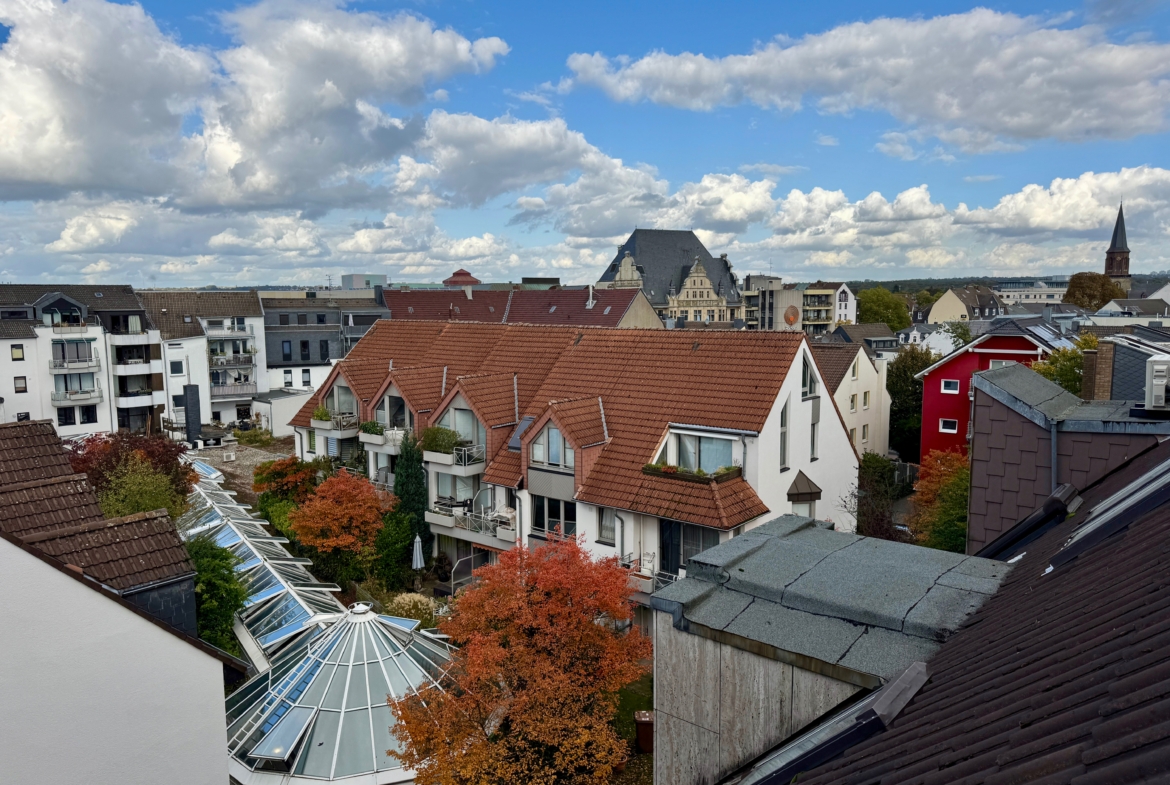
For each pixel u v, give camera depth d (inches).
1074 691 214.7
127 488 1103.6
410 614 1143.6
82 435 2536.9
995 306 6343.5
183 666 576.4
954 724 243.3
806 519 527.5
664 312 5841.5
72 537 622.5
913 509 1754.4
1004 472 683.4
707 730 403.9
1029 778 178.2
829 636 370.6
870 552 459.5
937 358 2598.4
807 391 1243.2
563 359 1405.0
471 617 753.6
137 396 2785.4
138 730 560.7
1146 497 364.5
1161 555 283.1
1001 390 679.7
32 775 522.3
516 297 3582.7
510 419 1364.4
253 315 3125.0
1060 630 271.3
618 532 1119.0
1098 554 346.9
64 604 525.3
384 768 767.7
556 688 688.4
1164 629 214.1
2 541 500.4
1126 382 989.8
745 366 1194.0
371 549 1296.8
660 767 424.8
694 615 405.1
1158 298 5831.7
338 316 3400.6
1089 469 641.6
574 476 1171.9
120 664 549.6
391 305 3614.7
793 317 5007.4
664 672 418.6
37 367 2591.0
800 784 266.2
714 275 6250.0
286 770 764.0
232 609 943.0
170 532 657.0
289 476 1521.9
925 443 1994.3
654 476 1112.2
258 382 3144.7
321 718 799.7
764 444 1105.4
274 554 1227.9
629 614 776.9
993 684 256.2
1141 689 186.5
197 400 2817.4
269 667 879.7
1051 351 1755.7
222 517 1350.9
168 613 631.2
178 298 3058.6
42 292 2726.4
